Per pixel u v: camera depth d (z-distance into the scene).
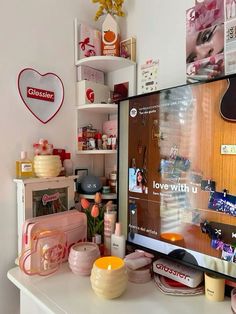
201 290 0.80
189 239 0.82
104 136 1.33
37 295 0.78
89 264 0.89
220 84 0.74
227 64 0.94
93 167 1.40
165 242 0.89
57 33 1.23
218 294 0.75
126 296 0.78
